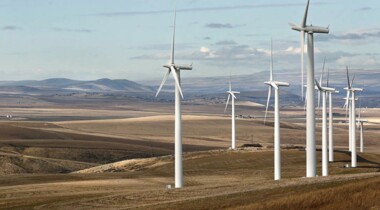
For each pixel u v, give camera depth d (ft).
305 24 319.68
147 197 301.43
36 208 314.76
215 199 251.80
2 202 350.64
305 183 254.47
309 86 321.32
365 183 219.41
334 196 211.41
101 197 320.50
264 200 231.50
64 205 310.65
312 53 320.70
